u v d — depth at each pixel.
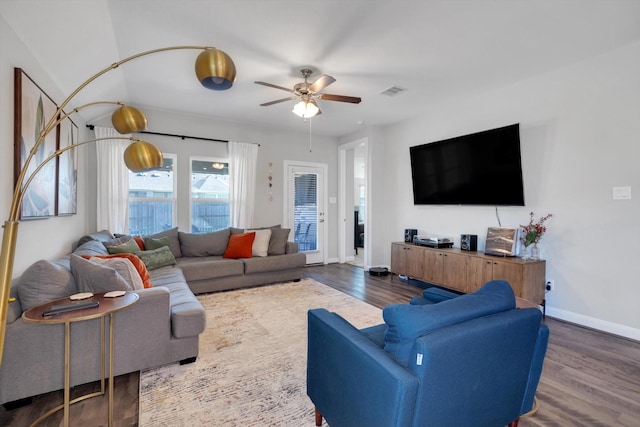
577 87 3.08
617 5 2.19
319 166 6.12
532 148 3.44
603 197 2.92
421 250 4.31
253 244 4.53
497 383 1.31
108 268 1.95
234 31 2.53
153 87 3.71
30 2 1.79
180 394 1.87
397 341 1.22
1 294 1.11
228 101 4.20
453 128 4.30
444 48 2.79
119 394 1.88
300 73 3.28
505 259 3.33
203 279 3.92
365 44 2.72
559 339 2.73
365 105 4.35
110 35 2.54
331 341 1.43
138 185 4.60
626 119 2.77
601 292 2.94
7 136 1.83
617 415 1.72
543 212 3.36
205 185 5.07
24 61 2.04
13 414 1.69
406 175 5.10
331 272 5.36
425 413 1.09
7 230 1.13
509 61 3.04
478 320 1.22
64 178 2.89
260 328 2.87
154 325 2.07
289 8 2.23
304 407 1.77
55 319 1.39
